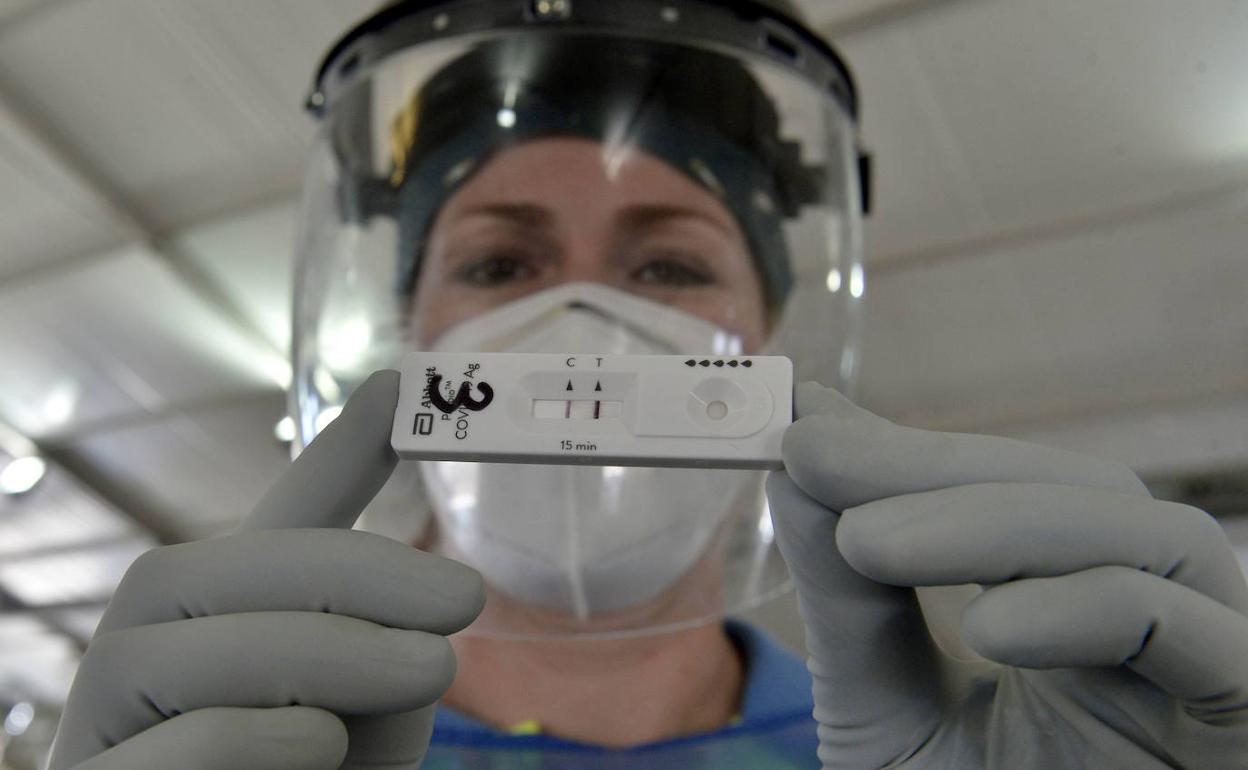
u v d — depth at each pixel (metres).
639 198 0.89
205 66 2.12
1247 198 2.25
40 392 3.31
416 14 0.98
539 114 0.91
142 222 2.57
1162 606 0.48
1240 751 0.50
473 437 0.54
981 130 2.14
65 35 2.07
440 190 0.90
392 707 0.50
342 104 1.00
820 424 0.52
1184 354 2.77
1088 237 2.41
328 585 0.51
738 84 0.96
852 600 0.55
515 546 0.80
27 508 3.90
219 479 3.65
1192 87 2.01
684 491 0.81
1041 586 0.48
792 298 0.97
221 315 2.88
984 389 2.98
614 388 0.55
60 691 5.20
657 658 0.84
